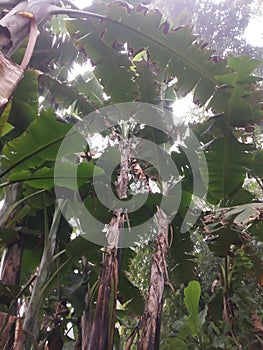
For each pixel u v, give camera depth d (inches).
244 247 113.0
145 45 99.5
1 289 100.2
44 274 101.8
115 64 106.8
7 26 56.5
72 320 115.3
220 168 107.3
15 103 97.6
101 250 102.1
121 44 99.0
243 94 97.0
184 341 116.0
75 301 111.6
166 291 147.8
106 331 82.0
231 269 117.1
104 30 97.3
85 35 101.3
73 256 105.0
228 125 103.1
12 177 92.6
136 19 95.4
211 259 154.4
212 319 118.4
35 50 119.0
